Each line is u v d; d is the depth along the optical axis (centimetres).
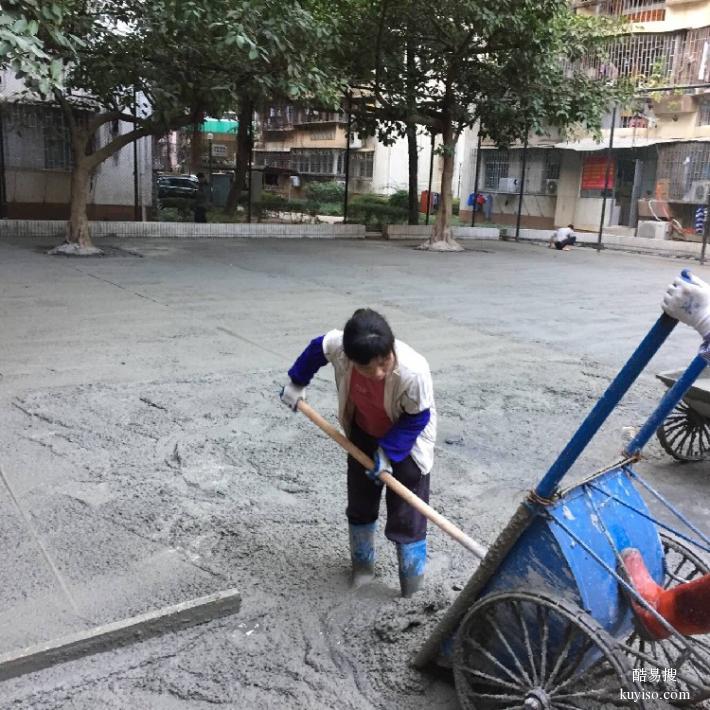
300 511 418
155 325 835
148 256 1429
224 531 390
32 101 1606
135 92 1435
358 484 330
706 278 1593
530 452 529
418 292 1184
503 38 1591
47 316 855
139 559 359
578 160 2619
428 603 310
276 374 669
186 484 445
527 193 2780
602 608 243
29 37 672
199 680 279
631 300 1231
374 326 271
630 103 1858
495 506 439
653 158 2392
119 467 461
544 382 702
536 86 1711
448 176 1878
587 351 843
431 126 1855
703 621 235
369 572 347
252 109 1753
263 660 291
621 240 2238
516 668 255
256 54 1059
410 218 2195
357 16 1600
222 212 2139
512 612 250
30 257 1330
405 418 296
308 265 1428
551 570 241
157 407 569
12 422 523
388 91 1744
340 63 1653
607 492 263
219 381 640
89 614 313
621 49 2375
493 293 1226
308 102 1491
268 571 354
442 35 1653
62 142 1748
